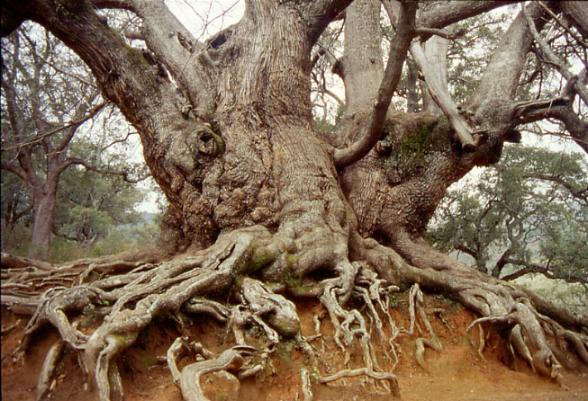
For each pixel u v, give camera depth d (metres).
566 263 15.86
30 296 6.49
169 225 9.98
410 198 11.01
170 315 6.24
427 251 10.48
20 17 5.05
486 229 17.66
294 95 9.92
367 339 6.82
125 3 12.10
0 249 5.89
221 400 5.14
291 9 10.17
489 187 17.27
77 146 17.16
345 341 6.88
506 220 17.61
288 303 6.67
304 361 6.25
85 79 13.30
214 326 6.63
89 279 7.97
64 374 5.34
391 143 11.24
